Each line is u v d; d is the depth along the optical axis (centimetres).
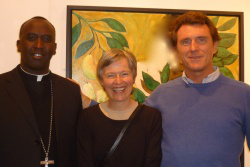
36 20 171
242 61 264
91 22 250
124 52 169
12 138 154
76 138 178
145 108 176
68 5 248
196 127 161
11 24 247
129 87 168
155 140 169
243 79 263
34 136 158
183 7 265
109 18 252
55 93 178
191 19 169
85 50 248
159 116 175
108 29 252
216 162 155
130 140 164
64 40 251
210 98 165
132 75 169
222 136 158
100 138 165
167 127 171
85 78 248
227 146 157
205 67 168
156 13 257
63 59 251
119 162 161
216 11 262
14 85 164
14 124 155
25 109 159
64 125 172
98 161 165
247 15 272
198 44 166
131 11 254
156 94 189
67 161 171
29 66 169
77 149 170
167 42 258
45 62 171
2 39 246
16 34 247
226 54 263
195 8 267
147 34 256
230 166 156
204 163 156
